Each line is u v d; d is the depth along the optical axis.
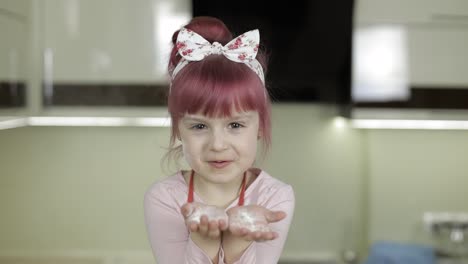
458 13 2.62
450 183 2.97
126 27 2.60
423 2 2.62
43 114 2.62
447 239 2.92
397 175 2.99
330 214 3.07
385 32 2.64
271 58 2.74
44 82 2.61
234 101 0.75
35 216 2.99
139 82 2.62
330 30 2.63
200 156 0.78
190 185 0.91
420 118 2.67
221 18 2.60
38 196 2.99
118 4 2.59
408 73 2.66
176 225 0.90
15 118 2.43
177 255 0.91
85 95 2.62
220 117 0.76
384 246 2.88
